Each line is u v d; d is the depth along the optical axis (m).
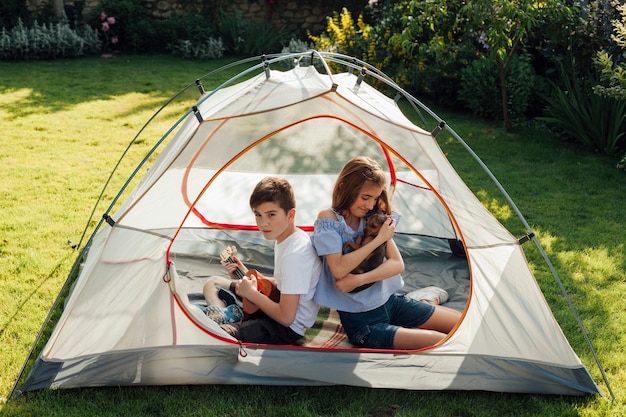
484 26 7.52
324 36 9.73
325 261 3.01
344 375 2.88
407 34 7.13
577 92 6.70
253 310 3.05
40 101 8.12
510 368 2.92
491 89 7.46
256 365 2.89
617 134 6.43
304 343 3.08
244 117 3.05
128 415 2.69
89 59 10.87
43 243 4.39
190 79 9.59
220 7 11.99
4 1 11.14
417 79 8.17
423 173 3.01
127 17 11.57
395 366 2.91
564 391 2.90
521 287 2.97
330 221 2.91
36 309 3.55
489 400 2.86
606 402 2.85
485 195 5.49
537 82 7.41
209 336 2.93
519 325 2.95
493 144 6.85
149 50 11.68
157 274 2.95
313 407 2.77
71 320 2.83
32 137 6.74
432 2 7.11
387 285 3.07
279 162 4.52
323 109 3.07
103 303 2.86
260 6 12.28
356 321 3.00
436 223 4.33
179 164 2.99
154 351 2.88
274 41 11.57
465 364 2.92
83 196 5.29
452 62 7.88
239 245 4.21
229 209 4.42
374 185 2.85
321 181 4.53
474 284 3.03
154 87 9.05
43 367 2.81
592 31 7.08
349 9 11.61
